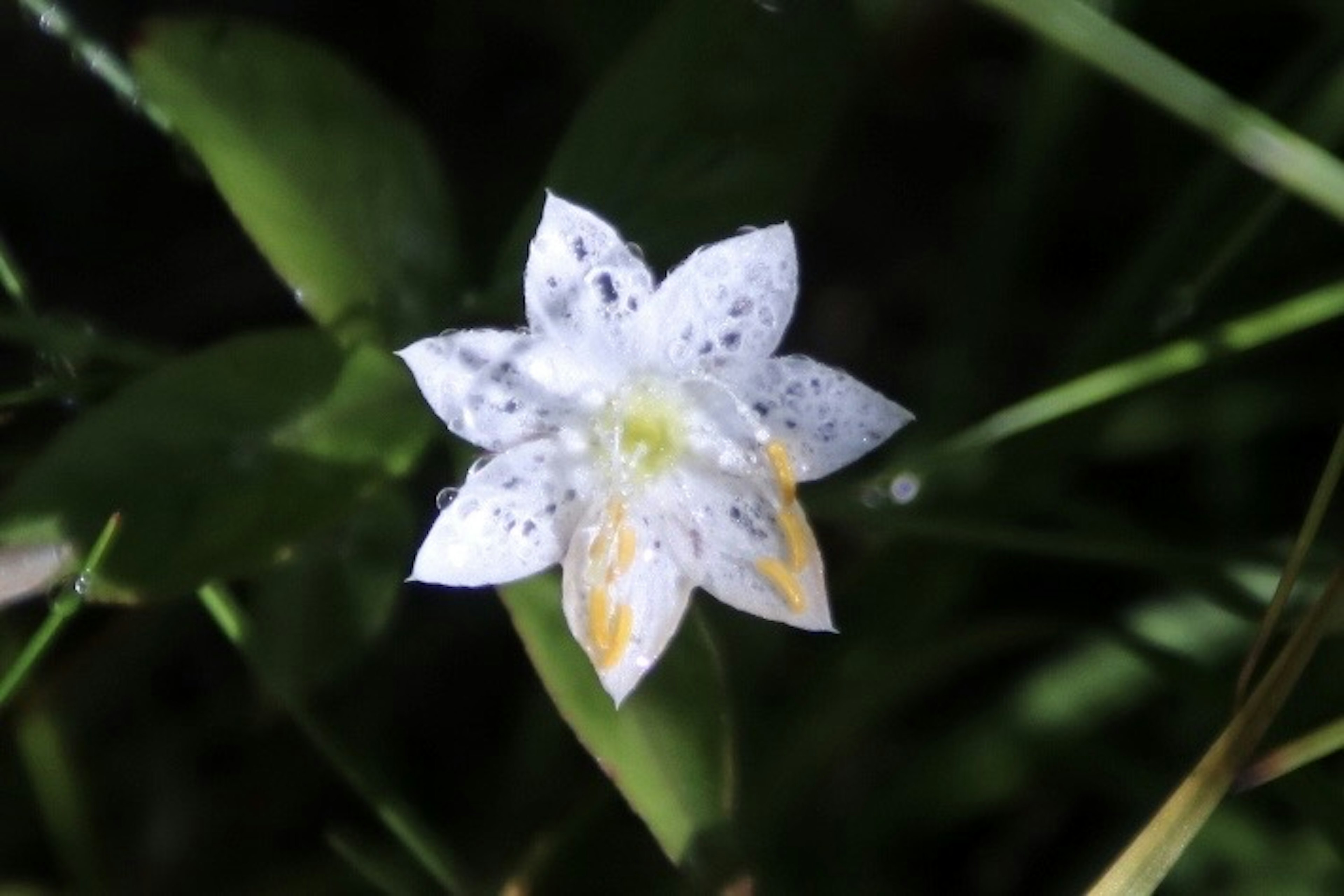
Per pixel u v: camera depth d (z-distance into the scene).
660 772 0.18
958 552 0.20
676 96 0.19
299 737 0.20
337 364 0.18
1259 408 0.20
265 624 0.19
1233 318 0.20
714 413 0.18
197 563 0.18
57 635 0.20
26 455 0.19
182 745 0.20
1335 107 0.20
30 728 0.19
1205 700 0.19
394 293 0.18
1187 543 0.20
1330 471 0.18
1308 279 0.20
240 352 0.18
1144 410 0.20
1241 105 0.19
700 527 0.18
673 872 0.19
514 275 0.19
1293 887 0.20
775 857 0.19
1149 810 0.20
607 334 0.18
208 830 0.20
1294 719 0.19
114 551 0.18
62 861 0.20
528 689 0.20
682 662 0.18
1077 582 0.20
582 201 0.19
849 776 0.20
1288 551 0.20
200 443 0.18
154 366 0.19
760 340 0.18
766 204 0.19
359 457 0.18
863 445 0.18
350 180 0.18
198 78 0.18
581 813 0.19
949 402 0.20
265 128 0.18
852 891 0.20
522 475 0.18
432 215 0.19
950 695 0.20
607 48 0.20
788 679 0.20
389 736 0.20
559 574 0.18
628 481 0.18
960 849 0.20
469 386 0.18
